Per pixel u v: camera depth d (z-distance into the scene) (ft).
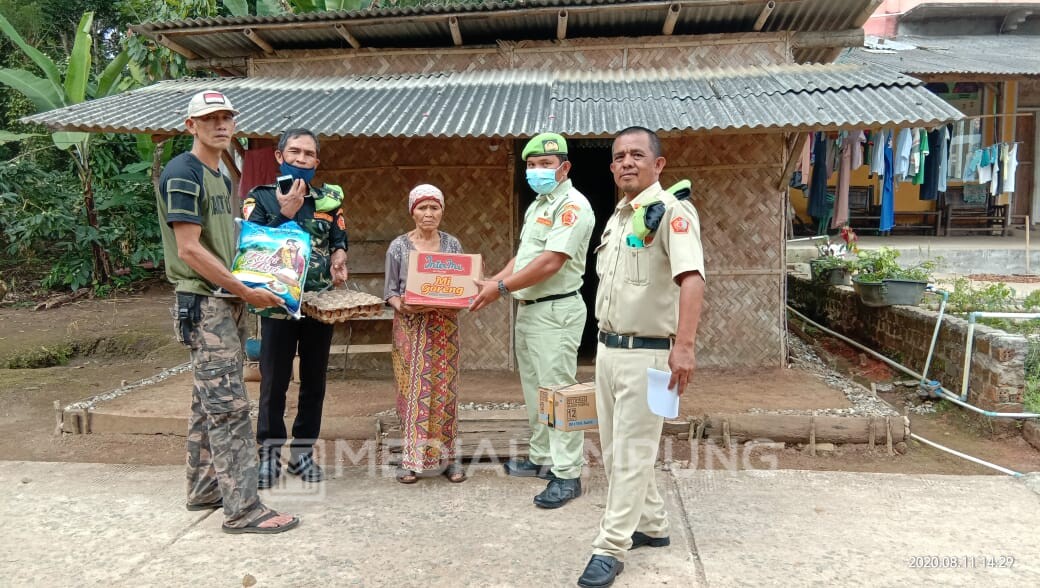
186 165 10.14
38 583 9.32
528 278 11.57
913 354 20.18
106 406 16.72
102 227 37.63
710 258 19.86
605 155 28.84
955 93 43.55
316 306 11.79
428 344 12.67
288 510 11.69
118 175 38.83
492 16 19.03
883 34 46.29
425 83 19.97
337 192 13.03
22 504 11.98
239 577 9.46
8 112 41.78
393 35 20.48
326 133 15.70
